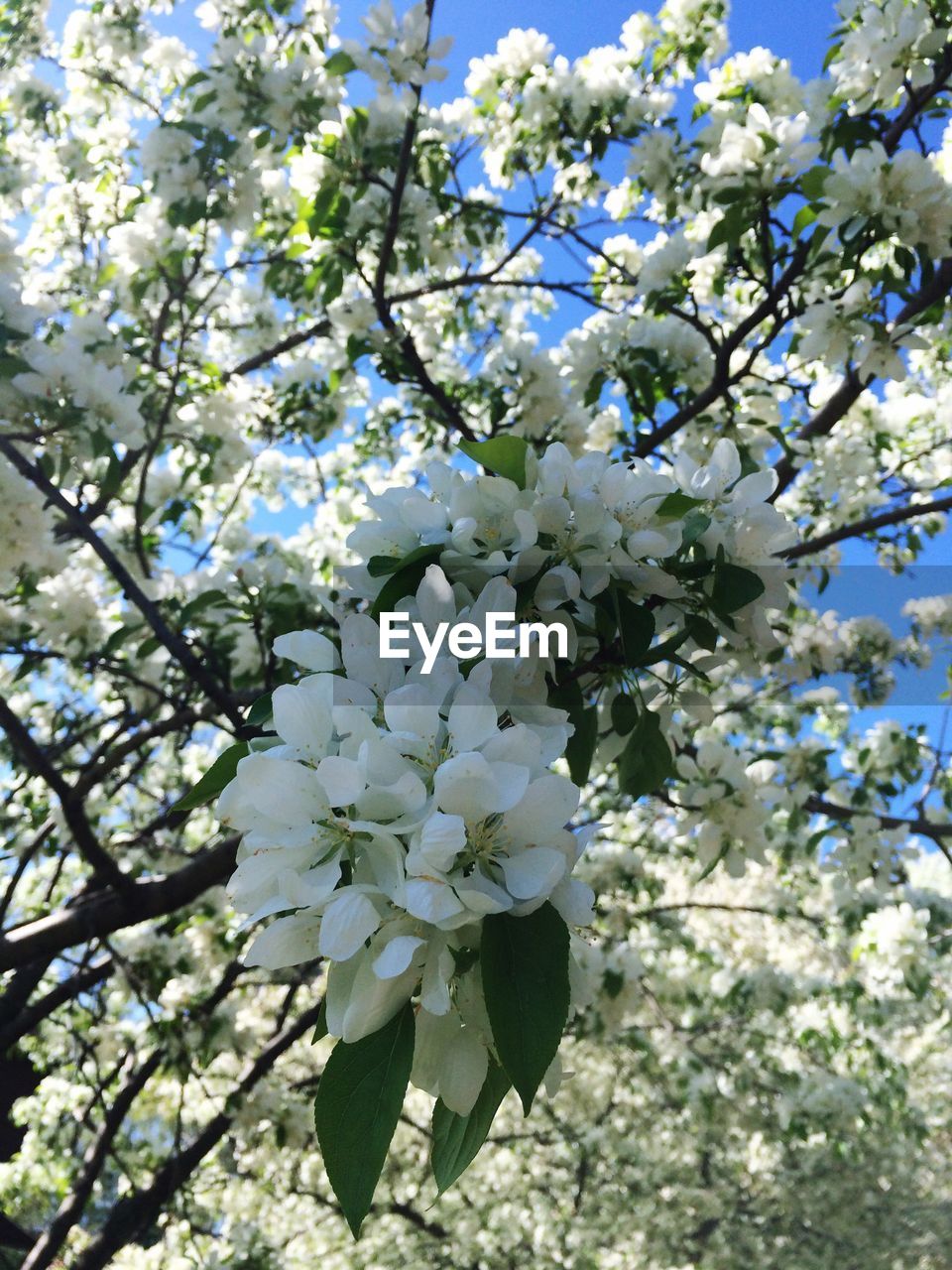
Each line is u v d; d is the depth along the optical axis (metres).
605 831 6.66
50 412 3.35
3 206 6.79
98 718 5.62
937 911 6.34
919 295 3.52
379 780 1.10
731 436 4.13
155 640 3.91
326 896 1.04
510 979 1.03
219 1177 7.57
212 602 3.67
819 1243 11.14
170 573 4.30
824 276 3.51
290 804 1.13
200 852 4.46
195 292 5.70
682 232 5.16
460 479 1.62
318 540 6.63
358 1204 0.98
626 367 4.61
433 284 5.02
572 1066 8.38
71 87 6.57
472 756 1.07
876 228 3.10
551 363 4.77
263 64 4.61
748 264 4.02
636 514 1.64
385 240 4.53
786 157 3.47
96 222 6.17
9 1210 6.70
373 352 4.76
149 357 4.81
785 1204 11.06
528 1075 1.00
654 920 7.42
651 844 6.56
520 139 5.42
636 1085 8.92
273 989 7.35
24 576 4.10
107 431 3.44
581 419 4.77
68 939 3.57
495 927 1.06
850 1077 8.07
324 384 6.13
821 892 7.57
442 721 1.18
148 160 4.57
